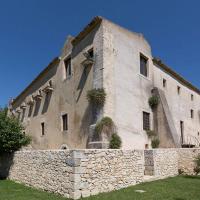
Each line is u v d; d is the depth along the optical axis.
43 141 21.84
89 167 9.30
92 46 16.30
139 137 16.59
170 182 11.75
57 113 19.91
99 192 9.47
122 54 16.64
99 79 15.10
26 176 12.88
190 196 9.12
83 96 16.52
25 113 27.69
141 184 11.20
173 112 22.30
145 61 19.47
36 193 10.28
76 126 16.88
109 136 14.20
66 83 19.05
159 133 18.05
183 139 23.59
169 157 14.27
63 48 20.19
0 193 10.56
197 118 27.86
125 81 16.44
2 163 16.50
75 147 16.64
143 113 17.84
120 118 15.36
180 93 24.52
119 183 10.36
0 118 16.34
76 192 8.76
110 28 16.12
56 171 10.02
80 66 17.44
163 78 21.42
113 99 15.16
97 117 14.70
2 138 15.43
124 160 10.82
